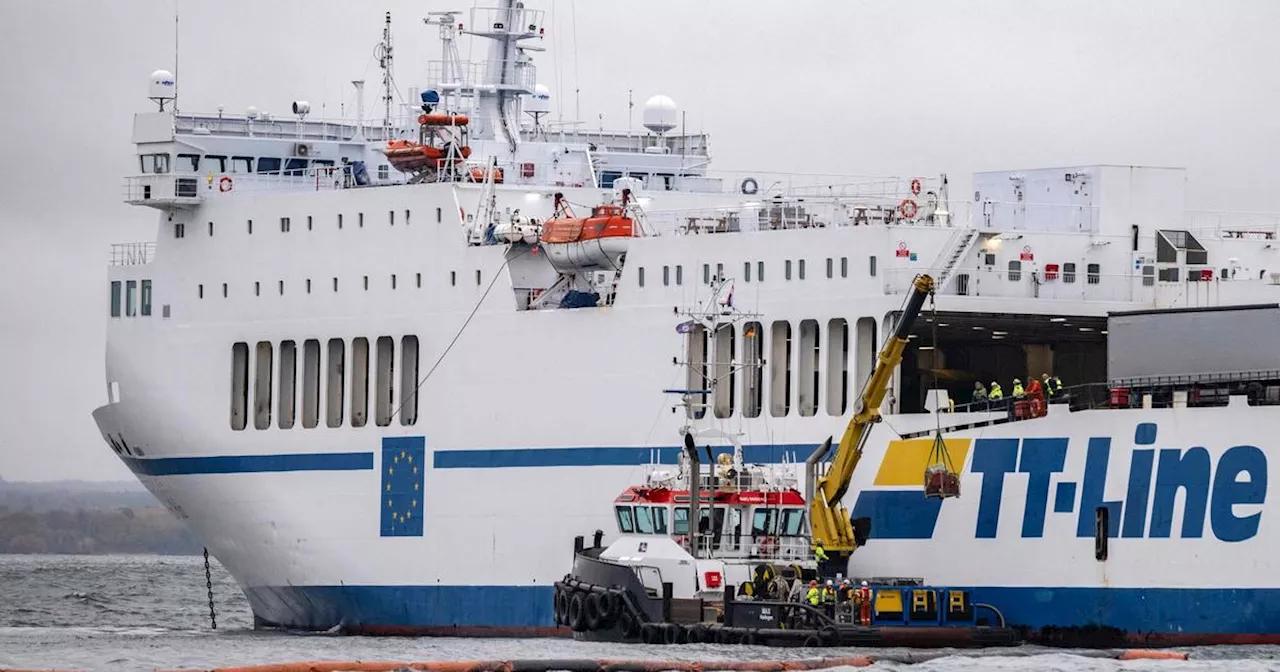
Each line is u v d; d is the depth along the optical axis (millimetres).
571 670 198000
